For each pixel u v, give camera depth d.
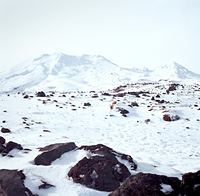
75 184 13.91
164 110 36.34
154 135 28.02
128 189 11.85
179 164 19.25
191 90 52.84
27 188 12.98
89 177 14.12
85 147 17.02
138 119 34.12
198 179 12.02
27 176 13.91
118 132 28.67
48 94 51.22
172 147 24.39
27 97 44.81
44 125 29.56
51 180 14.01
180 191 11.83
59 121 31.61
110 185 14.09
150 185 11.79
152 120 33.66
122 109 36.59
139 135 27.88
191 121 33.47
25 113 34.16
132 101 42.06
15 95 49.34
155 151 22.86
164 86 60.53
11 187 12.77
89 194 13.29
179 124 32.28
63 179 14.18
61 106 38.44
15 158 16.97
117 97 44.44
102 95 48.38
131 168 16.08
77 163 14.75
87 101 42.19
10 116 32.41
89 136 26.56
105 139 25.84
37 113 34.47
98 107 38.66
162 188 11.73
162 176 12.26
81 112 36.03
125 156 16.81
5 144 18.52
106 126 30.80
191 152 23.08
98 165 14.65
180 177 16.25
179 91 51.47
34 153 17.56
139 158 19.59
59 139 23.77
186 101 43.06
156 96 45.16
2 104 38.84
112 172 14.62
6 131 26.05
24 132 26.31
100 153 16.19
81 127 29.83
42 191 13.23
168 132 29.27
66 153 16.75
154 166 17.34
